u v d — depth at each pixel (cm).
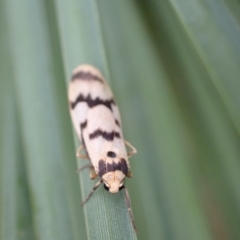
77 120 13
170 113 13
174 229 13
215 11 13
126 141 13
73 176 13
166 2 13
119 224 13
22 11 13
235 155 13
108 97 13
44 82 13
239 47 13
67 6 13
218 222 13
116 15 14
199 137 13
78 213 13
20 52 13
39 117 13
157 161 13
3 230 13
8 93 13
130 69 14
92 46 13
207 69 13
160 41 13
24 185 13
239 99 12
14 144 13
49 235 13
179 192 13
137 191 13
